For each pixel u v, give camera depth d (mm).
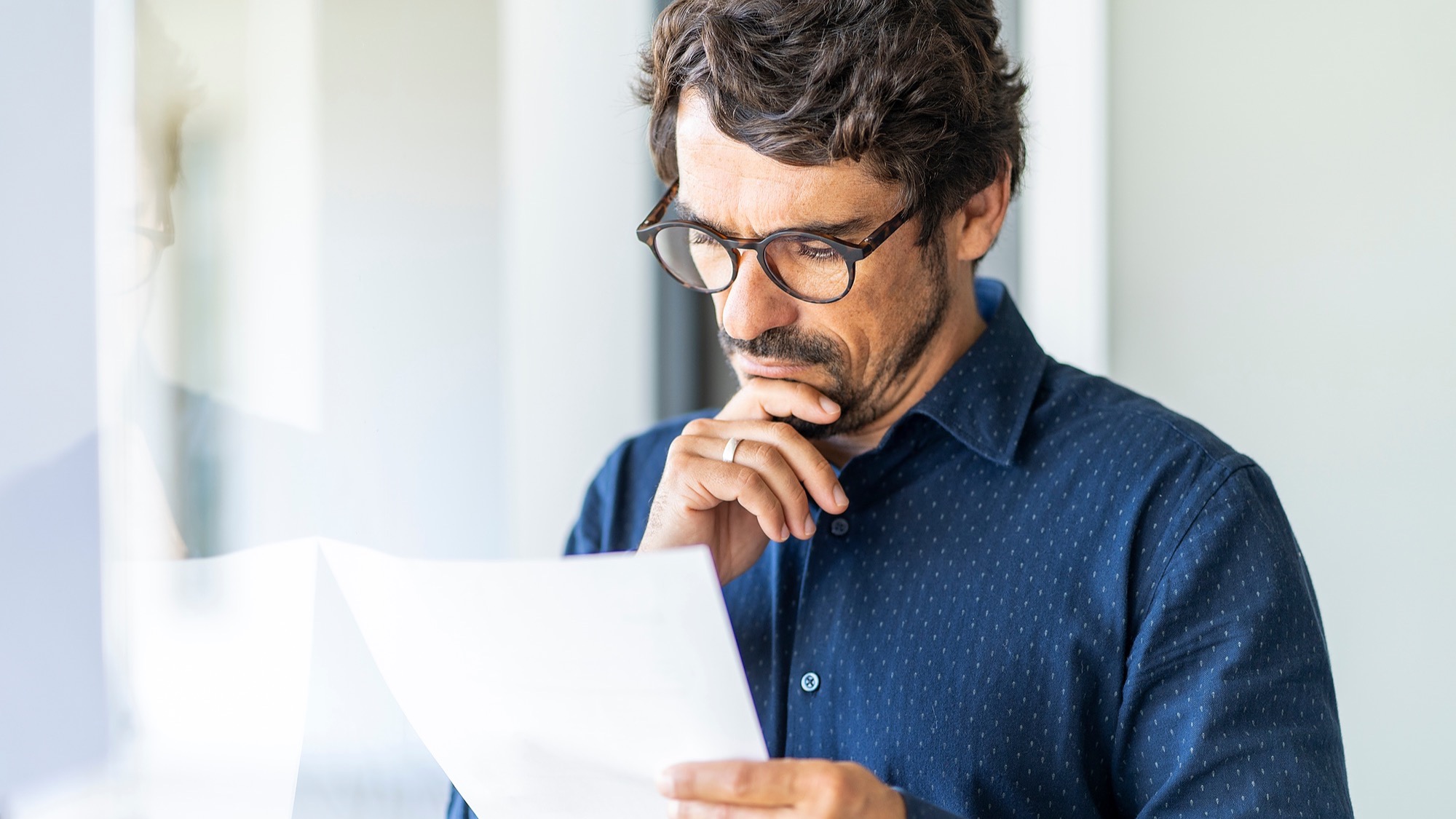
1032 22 1760
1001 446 1029
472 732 811
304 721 1179
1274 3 1539
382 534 1729
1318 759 860
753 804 737
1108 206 1706
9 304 1184
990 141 1019
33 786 1165
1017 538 1004
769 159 902
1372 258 1483
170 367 1378
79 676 1204
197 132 1414
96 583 1238
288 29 1548
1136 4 1659
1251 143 1572
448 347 1843
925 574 1027
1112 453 1000
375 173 1722
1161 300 1666
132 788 1203
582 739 768
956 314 1092
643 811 790
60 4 1217
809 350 987
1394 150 1457
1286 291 1556
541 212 1970
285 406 1556
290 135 1555
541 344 1986
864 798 737
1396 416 1475
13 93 1185
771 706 1101
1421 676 1466
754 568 1156
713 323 2199
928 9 948
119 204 1281
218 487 1440
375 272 1719
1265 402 1581
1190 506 941
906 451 1064
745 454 996
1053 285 1775
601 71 1992
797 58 891
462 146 1854
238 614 1232
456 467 1846
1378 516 1495
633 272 2066
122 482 1280
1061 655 958
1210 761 854
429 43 1789
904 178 920
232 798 1187
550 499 2010
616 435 2078
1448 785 1450
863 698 1019
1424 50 1426
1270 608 900
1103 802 962
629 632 708
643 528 1253
